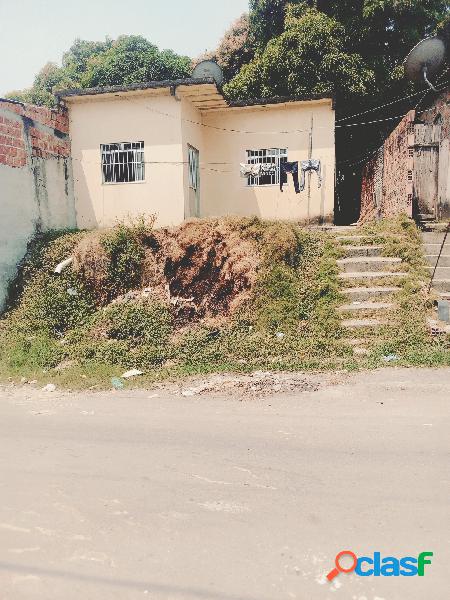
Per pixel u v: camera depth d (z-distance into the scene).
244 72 17.09
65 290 9.88
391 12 15.94
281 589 2.77
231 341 8.29
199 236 10.08
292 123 13.66
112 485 3.96
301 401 5.82
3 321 9.66
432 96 12.89
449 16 15.17
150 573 2.93
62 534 3.33
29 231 11.09
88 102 12.45
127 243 10.20
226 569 2.94
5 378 7.43
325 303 8.90
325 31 15.36
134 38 21.97
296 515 3.44
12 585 2.88
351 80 15.43
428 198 12.27
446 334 7.68
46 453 4.62
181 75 20.98
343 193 19.98
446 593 2.71
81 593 2.80
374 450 4.38
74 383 7.05
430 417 5.09
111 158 12.58
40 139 11.48
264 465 4.20
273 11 18.38
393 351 7.49
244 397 6.10
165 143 12.16
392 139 12.80
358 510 3.47
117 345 8.32
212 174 14.15
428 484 3.76
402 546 3.08
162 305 9.31
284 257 9.73
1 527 3.43
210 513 3.51
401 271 9.70
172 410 5.75
